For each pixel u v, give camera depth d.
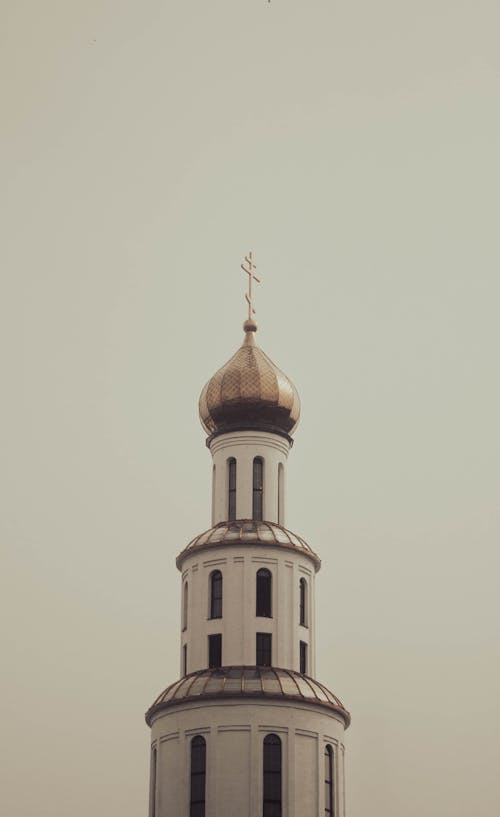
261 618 70.31
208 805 64.25
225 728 65.75
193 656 70.25
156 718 68.56
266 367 77.62
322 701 67.31
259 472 75.62
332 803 66.31
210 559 71.94
